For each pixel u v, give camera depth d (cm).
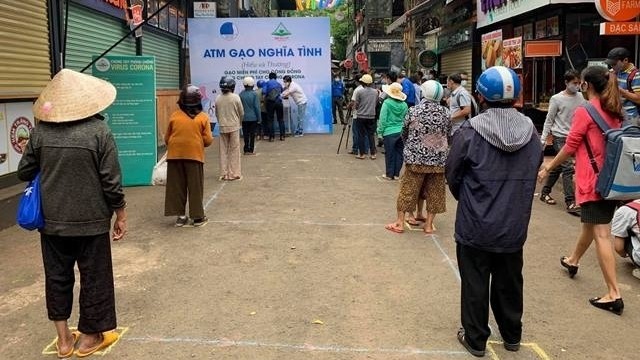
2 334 431
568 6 1216
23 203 379
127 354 399
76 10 977
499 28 1598
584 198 491
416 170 683
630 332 441
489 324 456
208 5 1820
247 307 480
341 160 1302
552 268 580
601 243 485
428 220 701
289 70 1809
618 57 751
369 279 546
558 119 820
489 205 381
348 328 441
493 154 382
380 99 1439
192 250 632
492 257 401
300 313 468
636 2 888
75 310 475
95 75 974
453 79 916
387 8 4116
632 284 544
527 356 402
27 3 805
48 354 400
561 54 1226
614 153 459
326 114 1847
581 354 405
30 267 575
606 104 488
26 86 803
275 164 1244
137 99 987
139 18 1053
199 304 485
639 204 571
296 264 587
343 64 4500
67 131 378
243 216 783
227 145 1052
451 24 1947
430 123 672
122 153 993
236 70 1794
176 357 395
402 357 397
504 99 385
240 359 392
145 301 491
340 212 808
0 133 748
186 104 712
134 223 745
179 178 721
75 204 379
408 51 2730
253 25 1777
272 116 1656
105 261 394
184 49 1738
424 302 492
